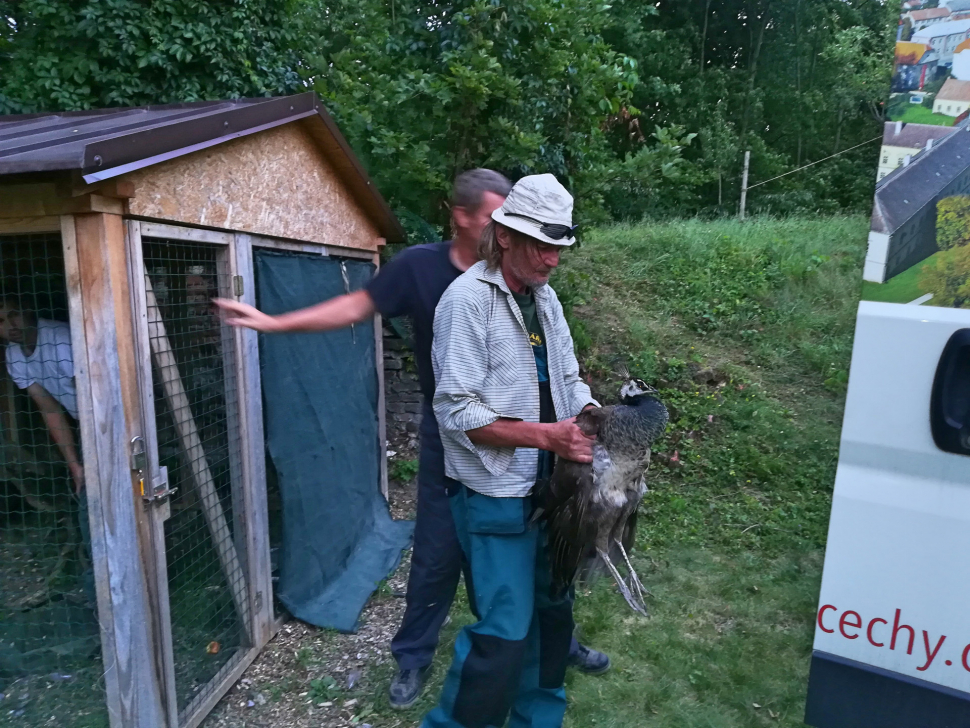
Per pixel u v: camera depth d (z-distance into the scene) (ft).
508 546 6.97
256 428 10.82
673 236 30.19
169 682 8.36
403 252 8.70
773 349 23.52
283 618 11.80
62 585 10.43
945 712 5.78
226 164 9.96
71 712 9.34
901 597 5.91
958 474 5.60
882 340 5.90
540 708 7.97
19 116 12.62
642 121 49.49
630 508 6.98
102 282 7.45
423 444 9.39
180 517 9.61
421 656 9.75
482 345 6.76
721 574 13.84
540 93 19.63
